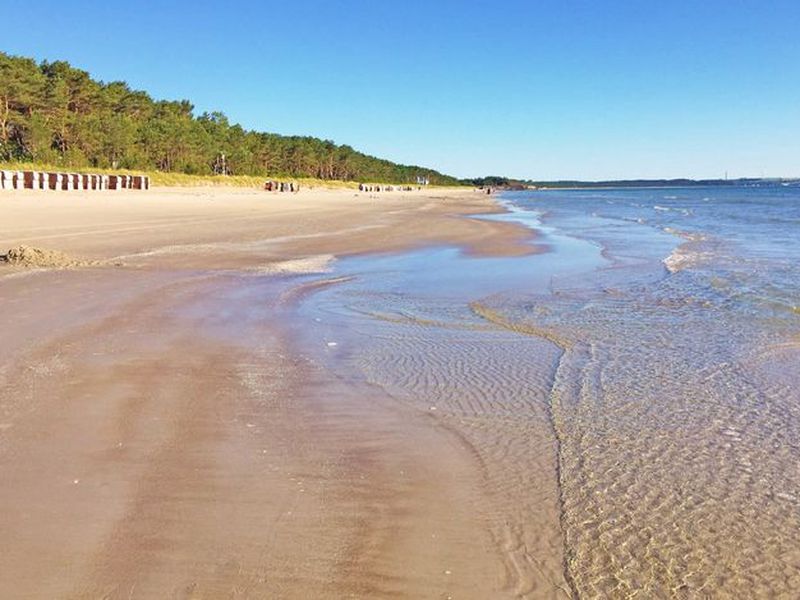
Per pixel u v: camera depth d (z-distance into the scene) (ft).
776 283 46.14
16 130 238.89
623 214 168.04
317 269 51.80
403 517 13.67
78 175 164.14
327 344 27.91
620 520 13.82
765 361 26.43
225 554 12.01
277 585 11.21
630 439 18.19
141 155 281.74
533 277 50.14
